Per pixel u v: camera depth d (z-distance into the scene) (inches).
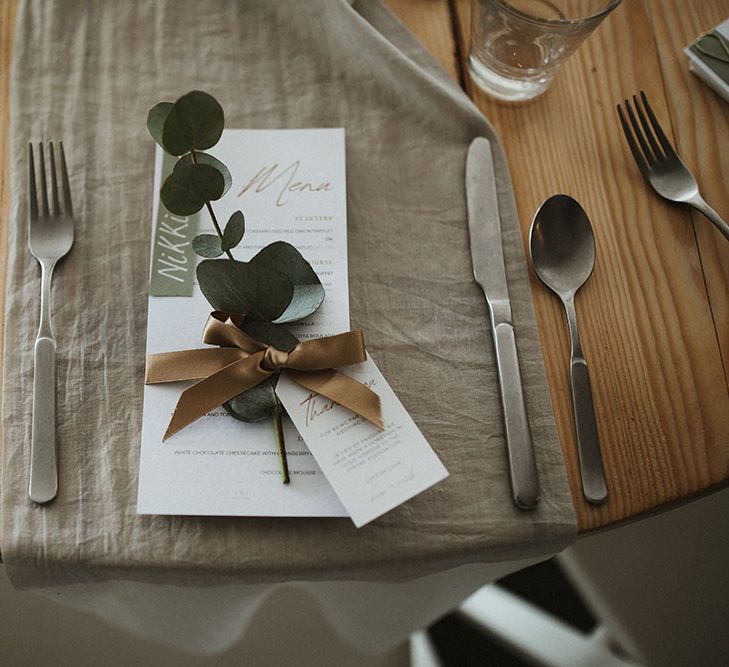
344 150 22.2
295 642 34.9
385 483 18.6
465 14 24.6
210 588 20.5
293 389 19.3
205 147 18.1
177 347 20.0
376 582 21.6
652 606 24.7
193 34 23.2
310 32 23.2
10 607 32.9
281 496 18.9
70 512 18.8
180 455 19.1
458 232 21.8
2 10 23.3
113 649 33.6
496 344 20.5
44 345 19.9
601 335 21.2
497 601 35.4
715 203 22.7
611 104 23.6
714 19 24.6
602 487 19.7
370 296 21.0
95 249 20.9
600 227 22.3
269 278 18.7
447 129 22.8
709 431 20.3
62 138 22.0
